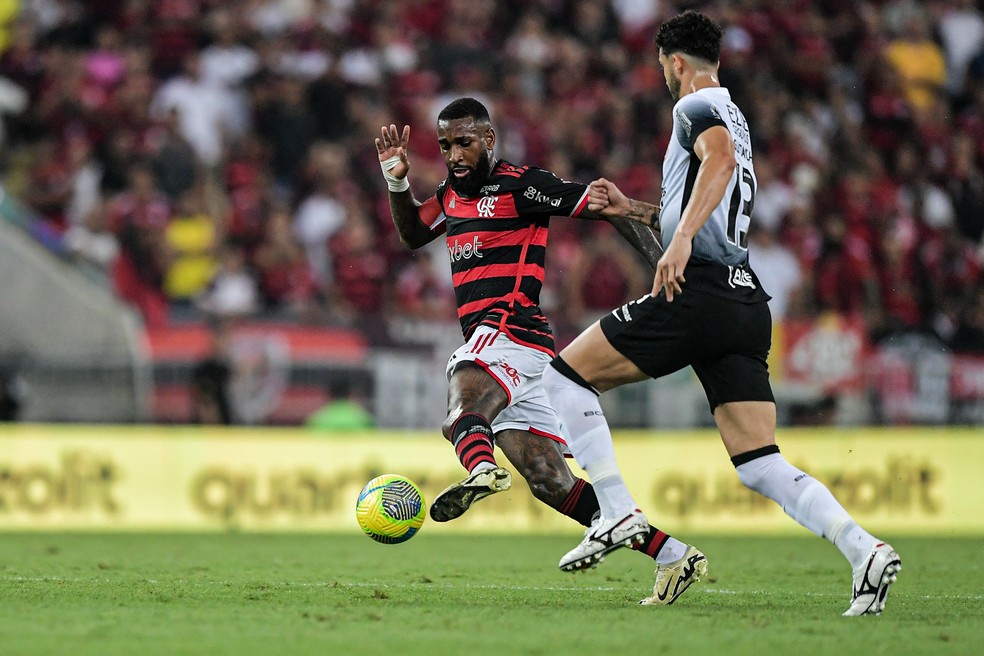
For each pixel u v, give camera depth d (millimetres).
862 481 44375
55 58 59000
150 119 57312
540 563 29500
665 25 18969
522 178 20797
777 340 45312
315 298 52781
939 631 16500
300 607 18828
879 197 60094
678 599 20875
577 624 17000
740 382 18047
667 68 18953
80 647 14625
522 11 64562
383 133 21828
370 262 53625
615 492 18328
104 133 56812
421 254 53031
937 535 42344
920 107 65250
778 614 18328
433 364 44906
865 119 64188
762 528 43406
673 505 44250
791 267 55438
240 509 43219
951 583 25172
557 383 18578
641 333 17969
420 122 59438
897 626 16922
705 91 18156
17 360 43219
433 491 44031
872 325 47188
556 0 64500
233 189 55562
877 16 66875
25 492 41906
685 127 17656
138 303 51812
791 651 14742
